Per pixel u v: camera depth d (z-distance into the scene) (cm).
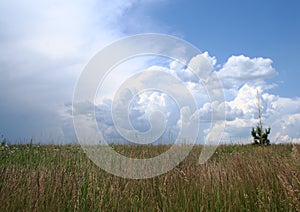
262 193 473
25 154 890
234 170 598
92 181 530
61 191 474
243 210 450
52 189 478
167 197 467
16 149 970
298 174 524
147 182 534
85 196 468
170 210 436
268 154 934
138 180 566
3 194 448
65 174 545
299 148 847
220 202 447
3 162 766
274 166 601
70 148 1030
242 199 475
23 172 573
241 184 507
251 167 598
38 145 1070
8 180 507
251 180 524
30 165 723
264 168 589
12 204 427
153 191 504
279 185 512
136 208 442
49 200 446
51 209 427
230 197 464
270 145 1361
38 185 468
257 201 460
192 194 477
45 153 910
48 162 757
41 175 521
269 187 507
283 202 456
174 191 487
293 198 442
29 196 447
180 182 536
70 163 718
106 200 465
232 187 493
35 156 870
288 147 1183
